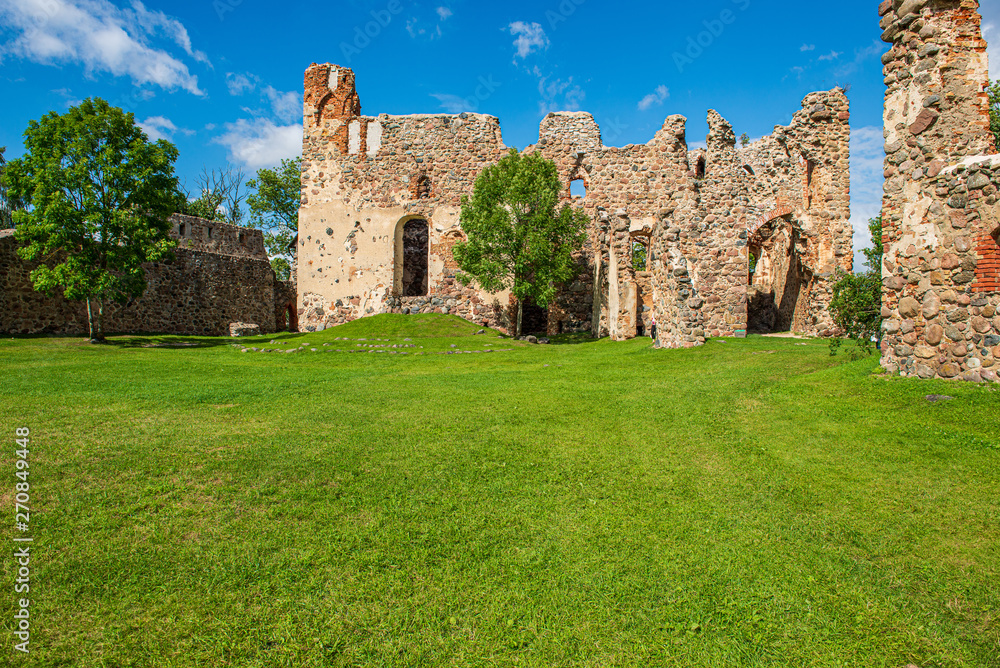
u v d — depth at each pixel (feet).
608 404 26.37
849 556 12.38
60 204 57.21
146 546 12.26
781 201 63.77
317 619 10.13
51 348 55.42
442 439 20.39
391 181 86.99
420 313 82.53
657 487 16.08
